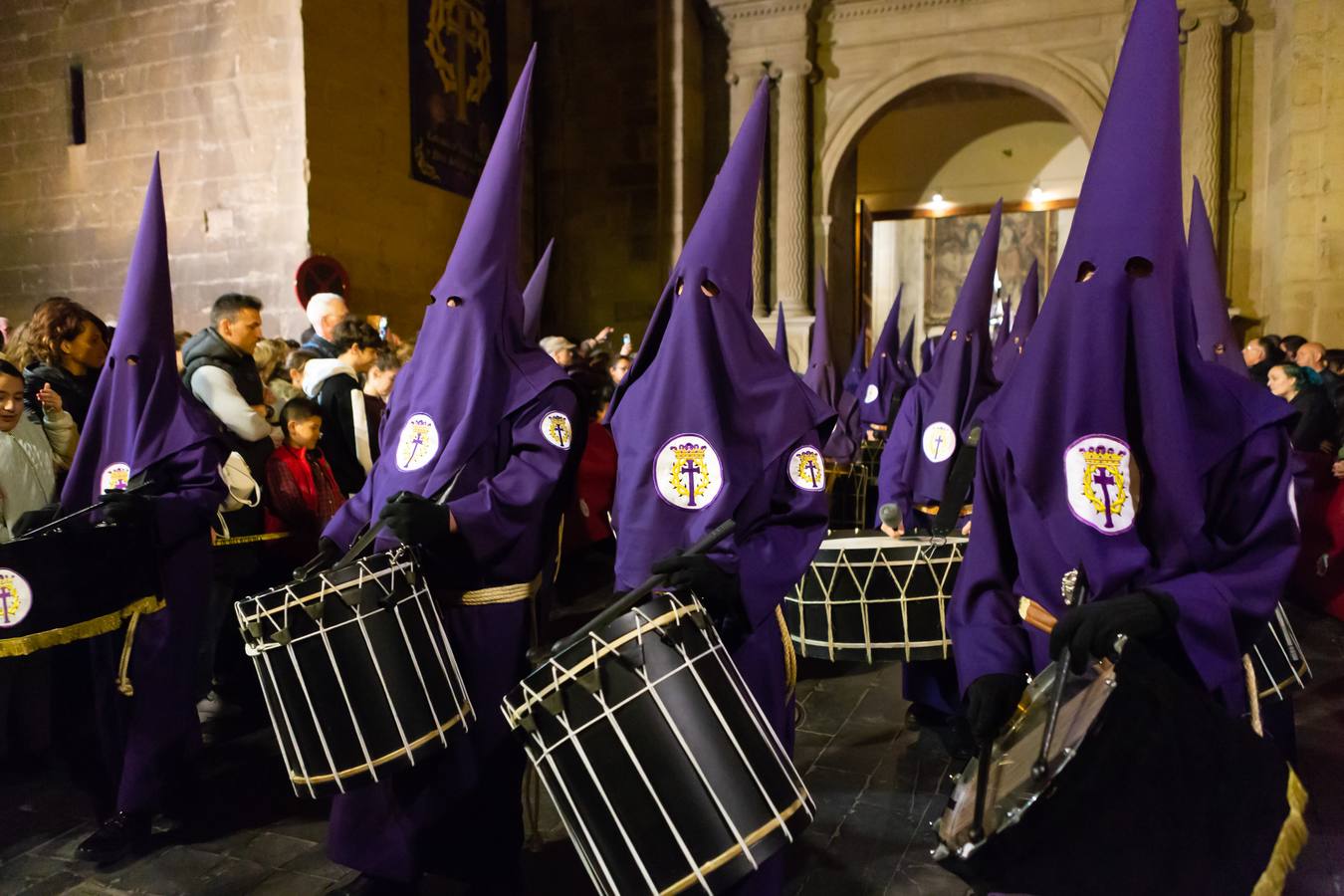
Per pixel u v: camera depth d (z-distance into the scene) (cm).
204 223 967
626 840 181
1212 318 439
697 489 214
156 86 980
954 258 2420
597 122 1363
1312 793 355
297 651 233
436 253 1110
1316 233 1061
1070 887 150
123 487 326
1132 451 181
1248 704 192
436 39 1107
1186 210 1173
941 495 450
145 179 995
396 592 240
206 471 331
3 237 1061
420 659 243
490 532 254
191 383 397
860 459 861
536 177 1388
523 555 267
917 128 1656
